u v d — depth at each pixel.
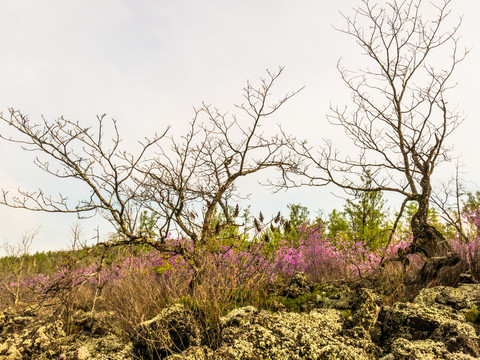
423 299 4.29
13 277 9.85
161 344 3.53
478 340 3.04
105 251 5.51
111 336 4.35
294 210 12.98
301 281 5.96
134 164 5.26
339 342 3.05
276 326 3.27
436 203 7.10
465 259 5.44
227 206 6.86
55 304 5.77
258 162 7.09
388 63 6.92
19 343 4.39
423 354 2.86
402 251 6.23
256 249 5.80
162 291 5.73
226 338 3.08
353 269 6.78
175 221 6.02
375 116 7.18
